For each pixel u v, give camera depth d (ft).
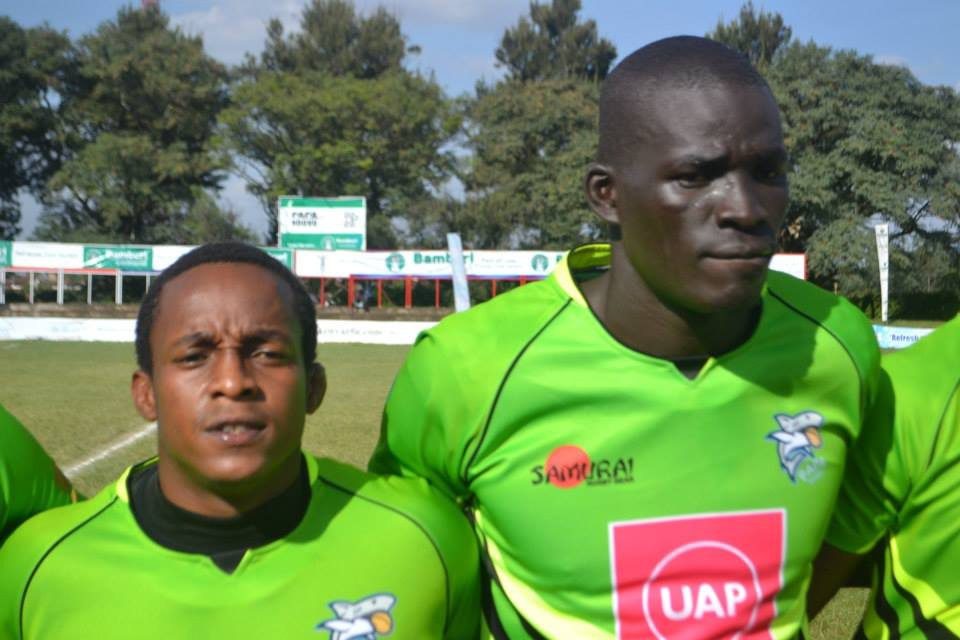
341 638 6.16
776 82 119.14
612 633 6.50
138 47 136.05
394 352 76.95
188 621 6.03
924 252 119.03
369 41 154.30
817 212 118.62
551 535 6.51
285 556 6.26
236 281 6.12
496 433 6.57
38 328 87.97
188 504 6.13
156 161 133.49
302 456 6.68
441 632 6.53
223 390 5.85
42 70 135.64
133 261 102.17
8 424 7.01
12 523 6.89
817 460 6.70
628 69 6.35
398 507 6.59
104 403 42.86
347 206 106.93
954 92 118.21
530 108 131.34
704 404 6.54
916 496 7.04
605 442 6.49
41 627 6.06
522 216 128.26
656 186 6.06
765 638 6.54
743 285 5.98
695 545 6.47
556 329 6.65
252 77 144.87
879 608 7.32
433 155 134.92
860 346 6.91
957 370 7.04
